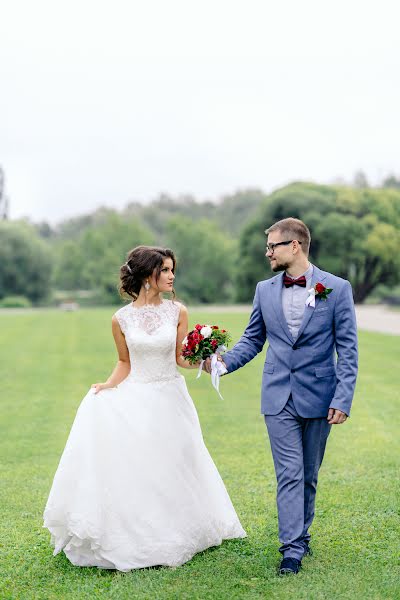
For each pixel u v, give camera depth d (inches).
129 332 170.9
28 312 1964.8
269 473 248.5
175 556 159.6
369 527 185.8
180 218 3068.4
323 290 161.2
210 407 395.9
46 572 159.2
